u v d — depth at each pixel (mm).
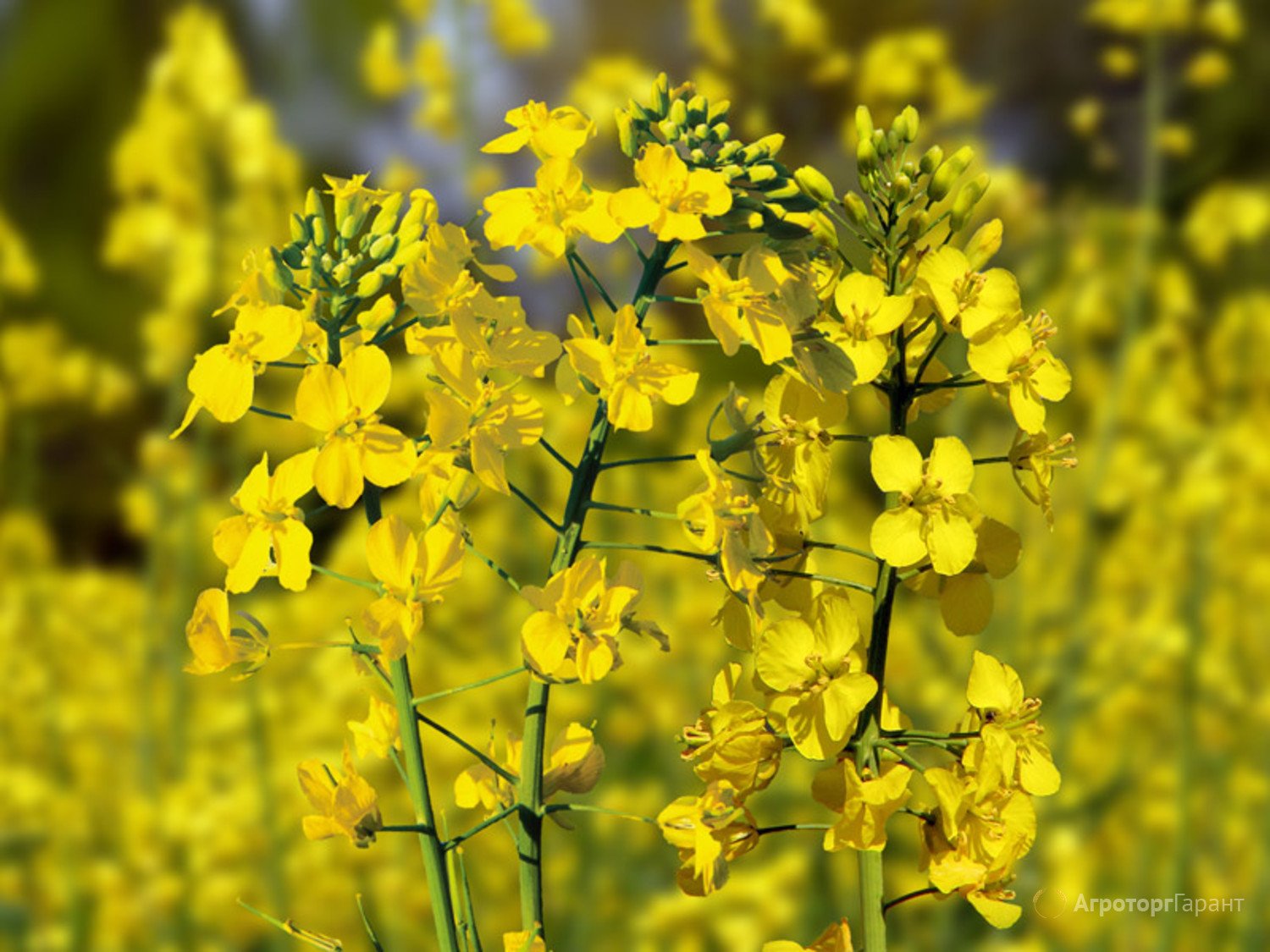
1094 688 1052
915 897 553
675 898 848
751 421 567
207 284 812
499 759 586
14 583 1166
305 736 942
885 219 564
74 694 1091
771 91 1124
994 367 559
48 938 921
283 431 907
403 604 540
